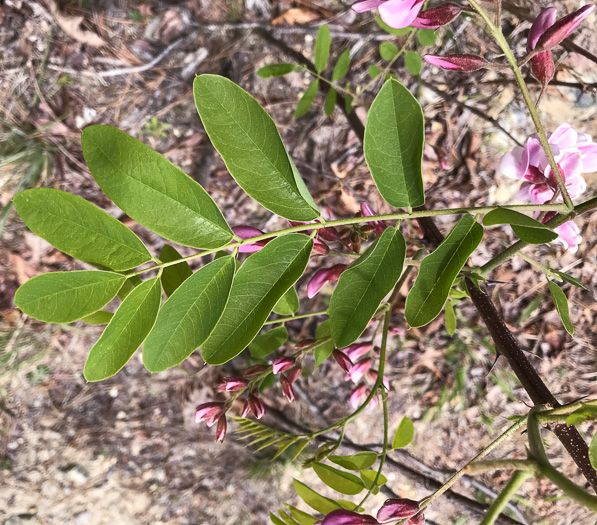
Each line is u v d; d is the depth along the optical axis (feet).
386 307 0.73
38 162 1.23
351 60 1.25
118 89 1.28
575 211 0.45
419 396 1.31
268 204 0.40
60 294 0.38
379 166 0.40
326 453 0.60
